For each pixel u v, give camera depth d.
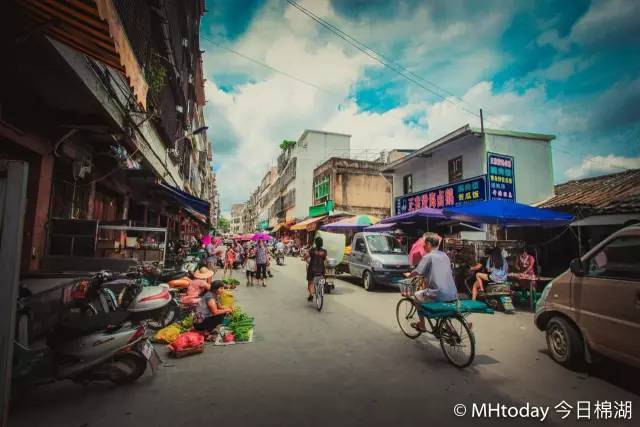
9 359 2.74
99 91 5.89
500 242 9.62
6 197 2.81
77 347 3.39
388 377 3.93
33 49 4.18
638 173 12.07
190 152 25.38
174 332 5.45
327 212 26.67
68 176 8.02
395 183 19.20
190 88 20.73
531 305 8.32
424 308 4.68
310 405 3.21
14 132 5.70
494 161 12.95
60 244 7.06
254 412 3.07
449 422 2.94
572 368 4.22
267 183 60.62
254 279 13.63
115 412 3.05
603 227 10.39
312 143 36.19
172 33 10.79
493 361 4.51
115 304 5.17
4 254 2.78
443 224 12.62
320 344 5.19
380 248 11.46
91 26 3.32
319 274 8.02
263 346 5.07
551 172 13.87
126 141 8.52
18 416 2.97
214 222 65.94
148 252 8.66
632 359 3.54
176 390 3.52
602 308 3.89
